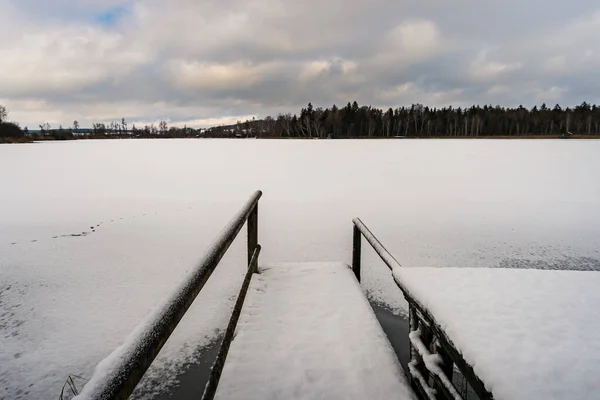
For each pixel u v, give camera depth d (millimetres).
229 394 1827
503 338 1239
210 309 4352
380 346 2186
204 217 8945
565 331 1278
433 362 1559
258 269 3369
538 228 7832
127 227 8109
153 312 1035
